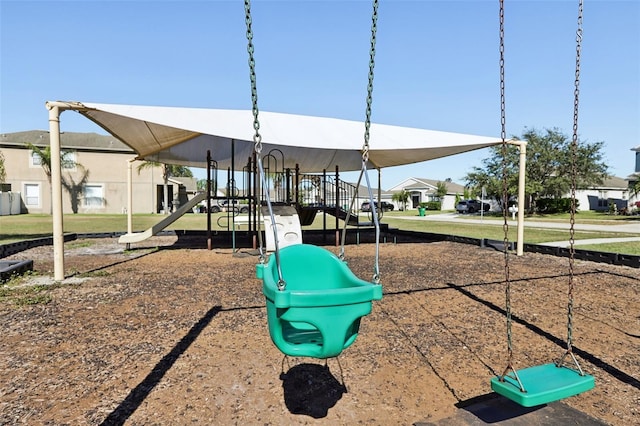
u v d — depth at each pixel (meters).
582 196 40.28
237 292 6.00
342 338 2.00
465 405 2.76
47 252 10.27
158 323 4.47
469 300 5.52
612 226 19.25
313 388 2.98
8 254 9.55
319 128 9.21
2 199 26.91
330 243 12.99
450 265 8.60
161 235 15.23
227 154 13.75
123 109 6.95
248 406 2.72
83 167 30.94
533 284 6.59
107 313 4.84
